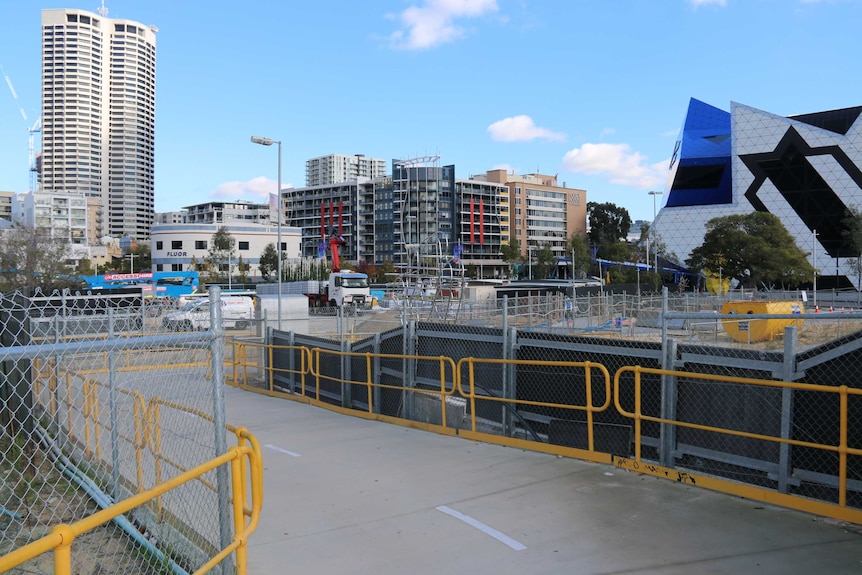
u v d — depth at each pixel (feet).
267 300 79.82
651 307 106.52
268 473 26.94
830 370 20.98
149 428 22.00
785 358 21.68
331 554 18.21
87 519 9.02
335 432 35.78
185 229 384.68
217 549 15.71
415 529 20.02
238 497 12.85
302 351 48.75
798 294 139.54
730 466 23.54
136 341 12.12
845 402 19.16
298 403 48.32
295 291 205.77
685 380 25.14
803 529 18.93
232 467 12.82
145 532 18.45
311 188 527.40
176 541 16.92
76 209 526.57
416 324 38.50
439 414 35.53
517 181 545.03
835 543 17.84
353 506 22.34
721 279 230.07
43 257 183.73
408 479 25.49
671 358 25.26
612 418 27.84
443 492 23.63
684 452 24.82
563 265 454.81
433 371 37.47
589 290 167.32
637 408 25.34
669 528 19.35
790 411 21.38
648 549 17.89
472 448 30.42
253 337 62.85
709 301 119.03
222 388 13.76
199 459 23.53
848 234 245.65
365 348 42.93
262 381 59.16
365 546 18.75
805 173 307.99
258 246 400.67
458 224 487.20
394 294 115.14
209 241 390.21
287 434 35.53
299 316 81.15
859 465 20.21
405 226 443.73
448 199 471.21
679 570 16.51
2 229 190.49
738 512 20.54
